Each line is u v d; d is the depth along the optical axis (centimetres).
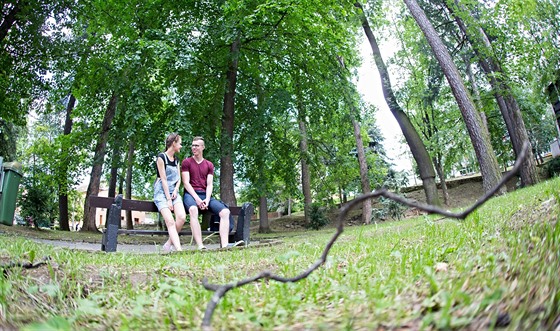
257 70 1969
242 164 2036
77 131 2250
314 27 1560
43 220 1817
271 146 2019
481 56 1914
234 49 1658
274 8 1502
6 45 1809
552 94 1997
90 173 2253
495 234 393
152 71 1573
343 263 394
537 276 172
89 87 2042
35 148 2416
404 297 206
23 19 1694
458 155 3139
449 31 2438
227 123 1736
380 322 160
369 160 3291
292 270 344
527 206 553
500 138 3156
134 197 3800
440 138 2962
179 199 711
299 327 173
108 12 1744
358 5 1980
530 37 1812
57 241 1180
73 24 1914
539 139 4012
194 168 747
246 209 874
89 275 337
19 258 331
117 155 1788
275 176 2253
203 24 1670
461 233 462
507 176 105
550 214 335
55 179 2220
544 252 207
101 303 263
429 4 2447
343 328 153
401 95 2727
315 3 1529
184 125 1502
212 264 439
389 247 460
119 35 1792
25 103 2048
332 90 1823
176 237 693
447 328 136
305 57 1775
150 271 374
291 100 1728
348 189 3284
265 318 194
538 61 1820
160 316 218
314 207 2948
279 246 704
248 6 1572
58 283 284
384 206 2264
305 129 2589
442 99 2919
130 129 1543
